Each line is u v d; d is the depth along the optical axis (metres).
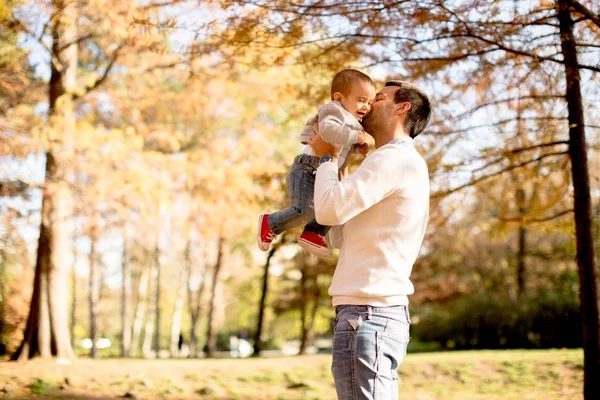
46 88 10.32
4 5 6.08
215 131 13.13
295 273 21.77
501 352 10.69
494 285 18.98
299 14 4.69
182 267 28.92
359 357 2.09
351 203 2.05
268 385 7.52
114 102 10.57
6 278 12.58
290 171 2.60
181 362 9.24
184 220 10.57
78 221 9.91
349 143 2.30
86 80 10.51
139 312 29.83
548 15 4.76
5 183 8.38
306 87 6.23
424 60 5.38
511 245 19.45
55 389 6.75
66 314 10.05
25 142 8.23
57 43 9.48
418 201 2.21
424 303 19.02
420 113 2.39
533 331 15.52
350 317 2.12
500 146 6.17
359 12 4.56
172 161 9.99
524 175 6.50
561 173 6.41
